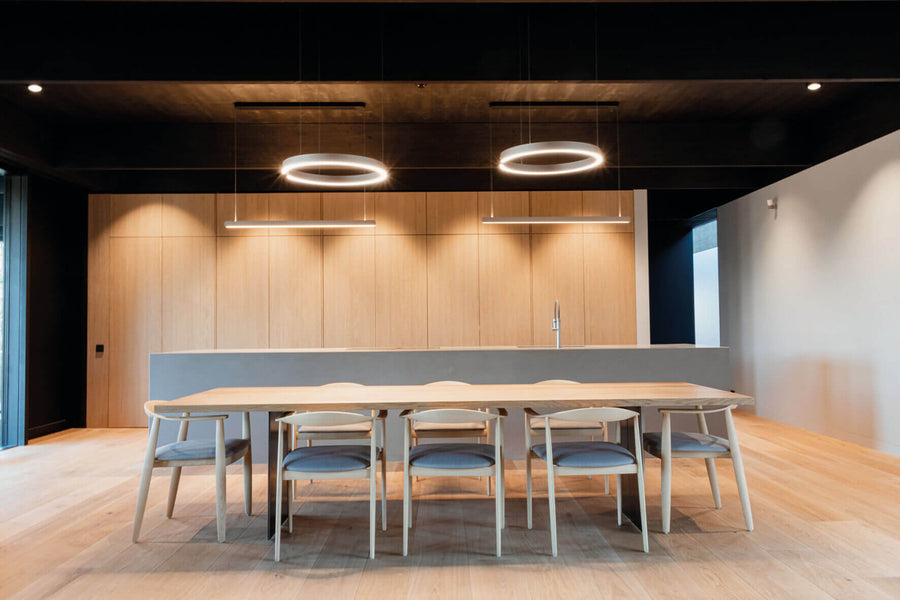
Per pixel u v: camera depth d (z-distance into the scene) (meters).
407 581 2.51
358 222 5.40
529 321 6.76
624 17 4.01
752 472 4.27
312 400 3.09
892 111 4.88
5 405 5.68
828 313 5.45
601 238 6.81
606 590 2.41
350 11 3.95
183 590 2.45
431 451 3.01
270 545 2.95
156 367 4.73
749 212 6.84
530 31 4.02
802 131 5.88
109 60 3.91
